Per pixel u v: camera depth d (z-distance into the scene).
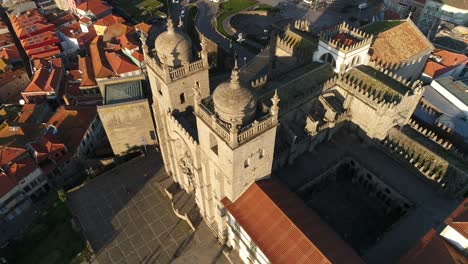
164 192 73.56
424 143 72.62
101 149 89.38
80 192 74.62
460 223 47.31
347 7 154.00
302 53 81.50
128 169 78.81
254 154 48.94
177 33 54.25
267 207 51.69
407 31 88.44
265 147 49.72
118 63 107.75
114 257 63.31
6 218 76.12
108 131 80.50
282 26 136.00
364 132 75.06
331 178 74.31
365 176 72.19
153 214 69.75
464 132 78.69
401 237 59.91
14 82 115.25
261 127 46.00
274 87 69.44
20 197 77.19
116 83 86.44
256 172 52.69
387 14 137.38
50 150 81.69
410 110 73.12
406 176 69.50
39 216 73.88
